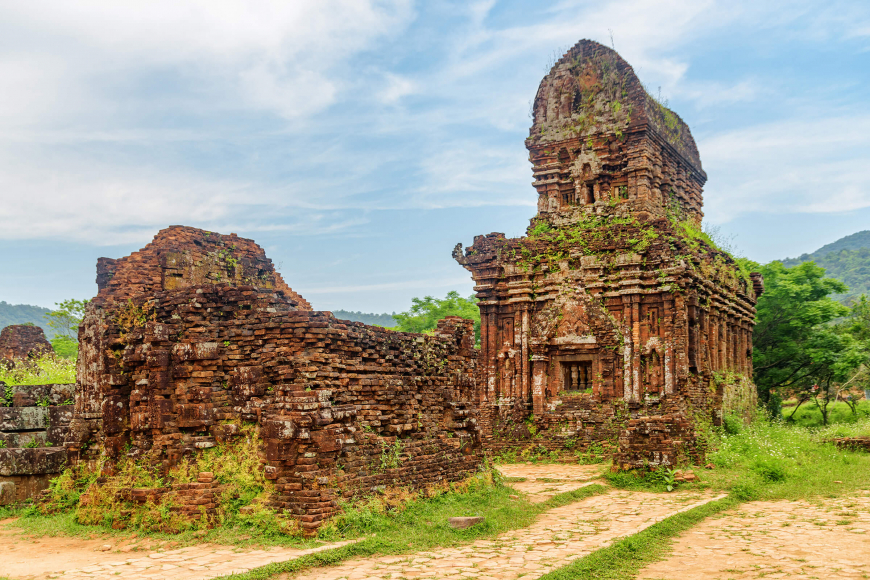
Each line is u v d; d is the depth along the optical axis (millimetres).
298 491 13492
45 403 20547
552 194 33906
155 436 15695
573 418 29000
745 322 36969
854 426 34281
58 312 29359
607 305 29562
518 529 15008
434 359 18703
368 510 14023
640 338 28625
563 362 30234
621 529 14773
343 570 11383
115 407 16438
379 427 16141
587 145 33250
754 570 11422
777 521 15555
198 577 10523
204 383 15641
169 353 16031
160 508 13875
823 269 44000
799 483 20234
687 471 21141
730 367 33969
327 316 15031
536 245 31266
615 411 28453
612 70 33312
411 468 16453
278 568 10992
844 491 19062
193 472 14633
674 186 34969
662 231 29094
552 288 30516
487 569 11453
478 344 47875
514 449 29203
